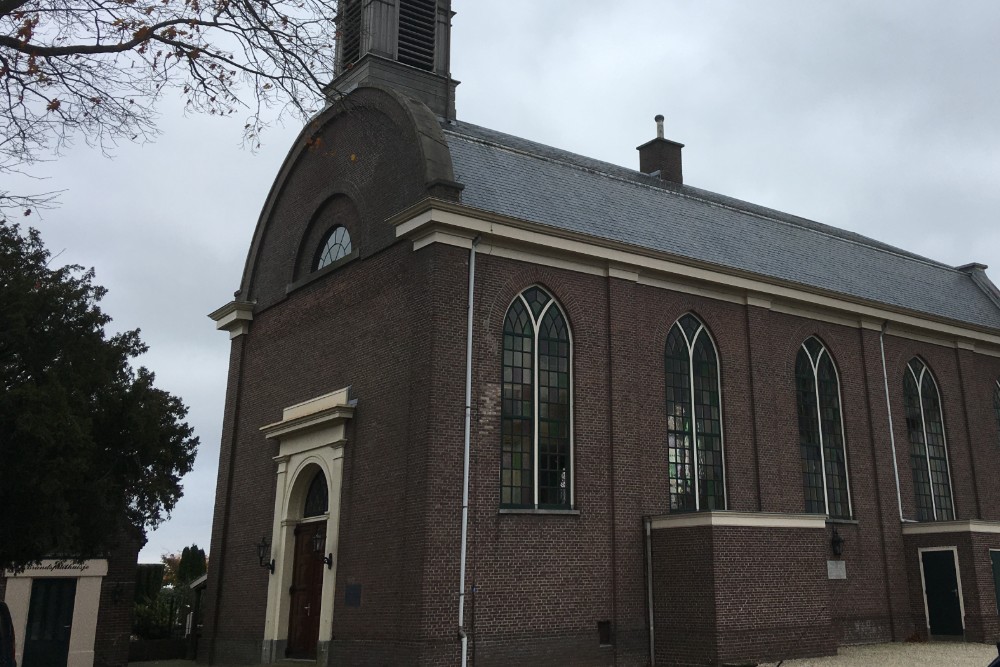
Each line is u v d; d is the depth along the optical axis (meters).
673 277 24.25
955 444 30.09
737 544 20.70
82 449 15.95
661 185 30.72
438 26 28.39
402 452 19.98
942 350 30.89
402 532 19.39
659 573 21.38
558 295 22.00
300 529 23.50
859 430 27.52
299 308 25.61
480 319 20.61
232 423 27.16
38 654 22.06
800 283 26.45
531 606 19.75
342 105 14.65
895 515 27.31
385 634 19.20
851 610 25.30
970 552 25.53
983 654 22.05
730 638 19.97
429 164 21.08
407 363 20.42
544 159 25.36
